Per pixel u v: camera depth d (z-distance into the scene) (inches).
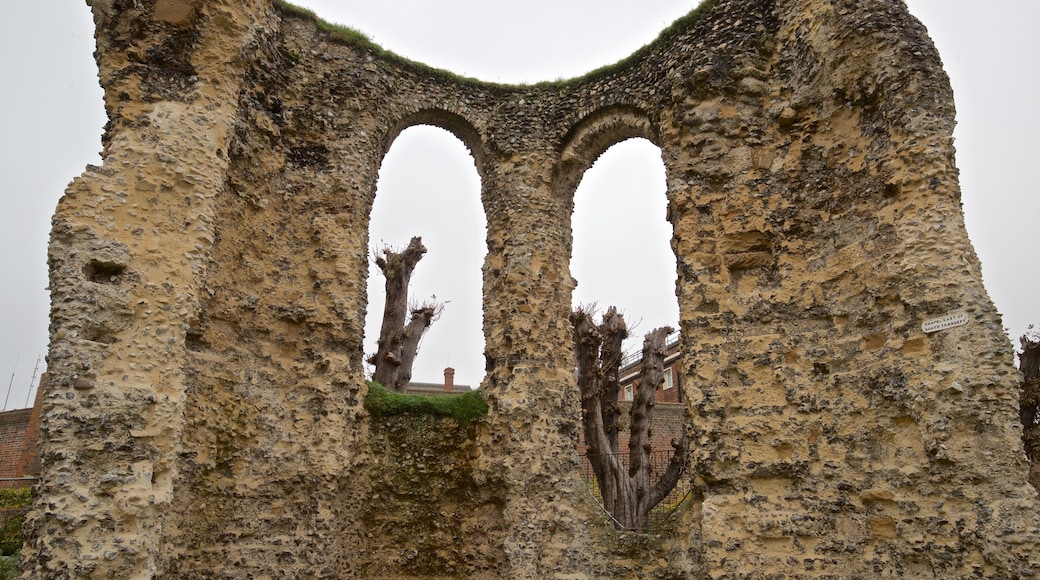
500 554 438.3
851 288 362.0
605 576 410.9
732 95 430.6
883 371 332.5
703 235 417.1
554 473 438.0
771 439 364.5
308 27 491.5
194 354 369.7
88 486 270.5
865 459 334.3
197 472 361.4
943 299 310.7
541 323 473.7
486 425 462.9
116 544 268.7
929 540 297.9
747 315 391.5
